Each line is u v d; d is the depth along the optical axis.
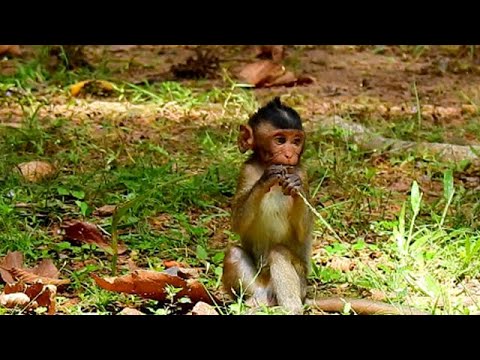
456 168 11.77
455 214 10.31
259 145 8.43
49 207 10.30
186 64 15.66
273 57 16.34
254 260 8.52
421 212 10.47
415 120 13.28
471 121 13.44
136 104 13.89
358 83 15.41
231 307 8.03
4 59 15.78
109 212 10.24
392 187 11.28
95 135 12.49
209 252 9.43
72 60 15.52
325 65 16.33
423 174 11.66
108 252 9.20
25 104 13.67
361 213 10.40
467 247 8.97
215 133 12.59
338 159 11.65
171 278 8.12
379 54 17.05
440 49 17.19
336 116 13.35
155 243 9.47
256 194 8.19
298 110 13.81
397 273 8.70
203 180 10.87
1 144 11.88
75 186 10.76
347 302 8.14
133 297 8.32
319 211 10.26
